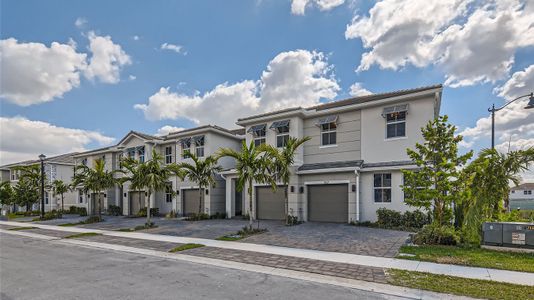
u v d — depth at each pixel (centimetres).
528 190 4644
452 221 1135
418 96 1479
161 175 1761
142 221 2006
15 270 787
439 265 750
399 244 1012
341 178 1595
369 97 1745
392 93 1634
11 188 3234
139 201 2450
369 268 738
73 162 3578
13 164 4019
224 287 621
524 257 808
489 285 593
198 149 2277
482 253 858
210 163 1947
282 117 1847
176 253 977
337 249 965
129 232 1517
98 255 987
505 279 630
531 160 944
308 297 555
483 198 962
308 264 794
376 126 1603
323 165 1706
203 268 786
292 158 1533
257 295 569
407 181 1079
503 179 955
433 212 1064
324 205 1678
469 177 980
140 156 2580
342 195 1625
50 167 3384
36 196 2998
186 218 1998
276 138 1870
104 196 2773
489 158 974
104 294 583
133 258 930
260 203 1894
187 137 2333
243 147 1421
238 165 1390
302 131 1845
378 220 1442
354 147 1673
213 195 2128
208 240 1199
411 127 1504
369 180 1555
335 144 1738
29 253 1039
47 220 2356
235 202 2094
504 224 891
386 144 1564
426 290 578
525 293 547
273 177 1480
